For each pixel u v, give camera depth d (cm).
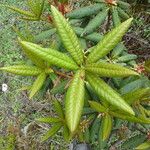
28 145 116
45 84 64
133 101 55
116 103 43
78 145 82
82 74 43
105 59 65
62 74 55
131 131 92
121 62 66
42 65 52
